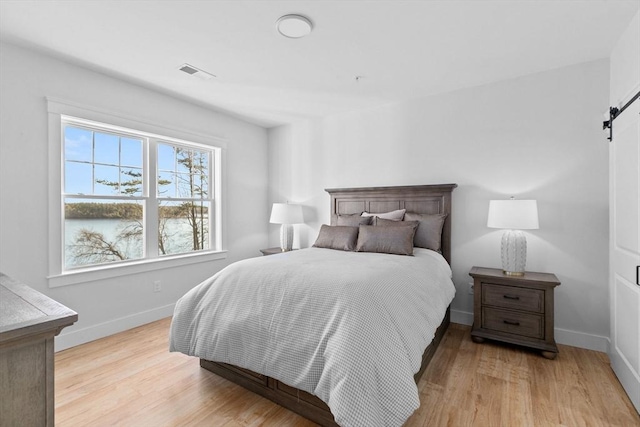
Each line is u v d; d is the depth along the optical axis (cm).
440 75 285
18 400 75
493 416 171
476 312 269
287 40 226
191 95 332
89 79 270
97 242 288
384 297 165
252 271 203
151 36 220
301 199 433
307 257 247
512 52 243
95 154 285
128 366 227
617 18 198
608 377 212
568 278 265
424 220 308
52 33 215
